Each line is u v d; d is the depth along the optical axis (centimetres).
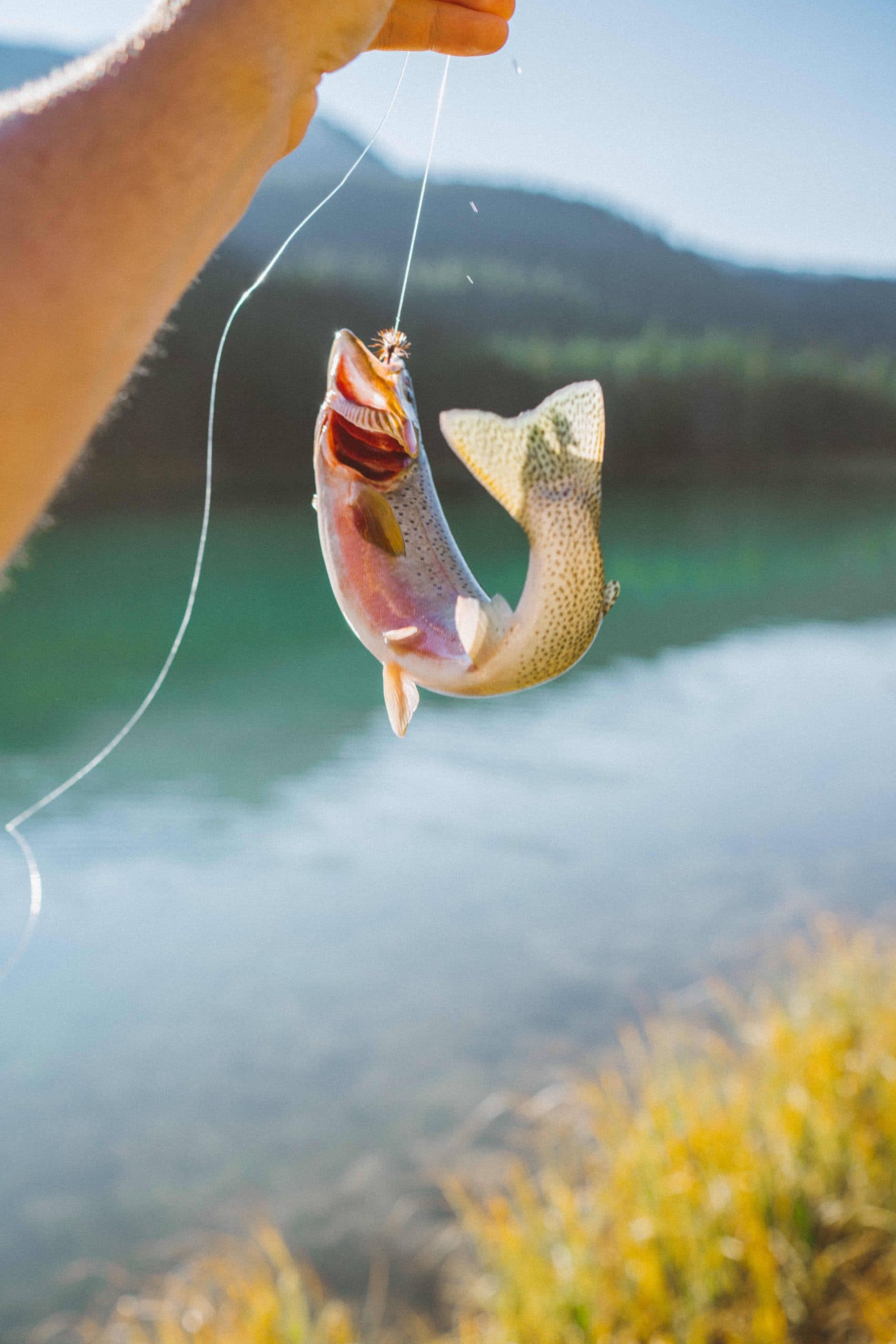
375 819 1170
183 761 1438
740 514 5400
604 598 99
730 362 7469
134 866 1034
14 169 46
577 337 7344
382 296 4791
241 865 1033
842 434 8038
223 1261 483
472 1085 620
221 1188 540
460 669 105
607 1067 614
